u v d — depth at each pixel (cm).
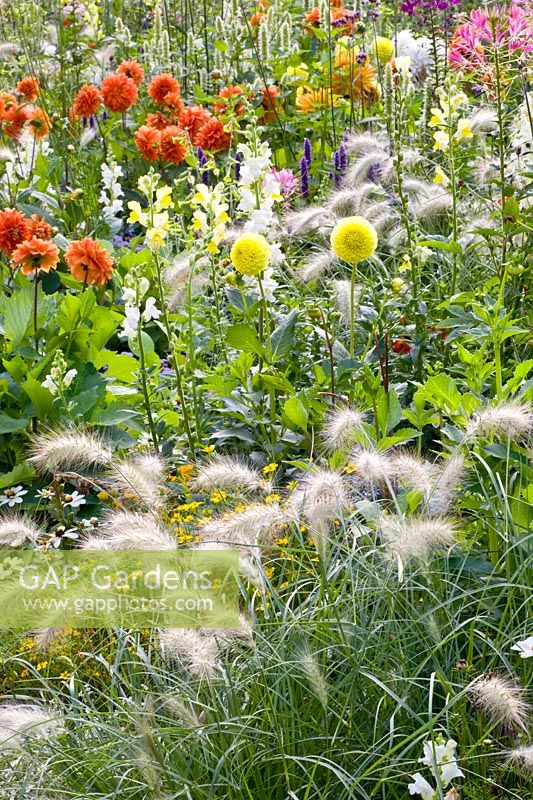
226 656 325
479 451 381
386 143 619
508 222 491
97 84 974
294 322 475
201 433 495
